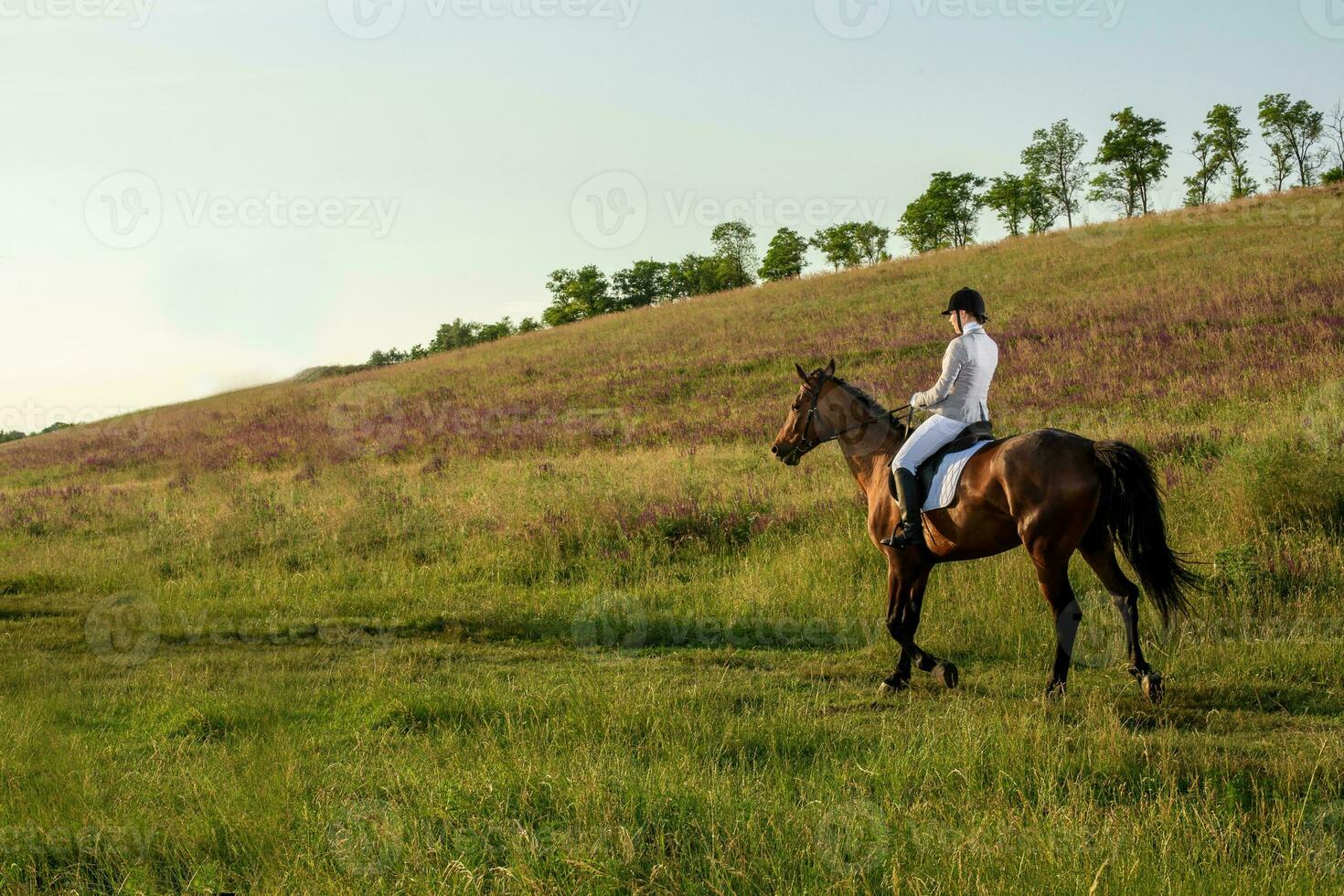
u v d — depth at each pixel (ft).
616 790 16.11
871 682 25.08
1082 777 16.63
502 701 23.03
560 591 36.55
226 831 15.98
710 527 41.32
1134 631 21.61
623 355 116.47
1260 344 66.44
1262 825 14.53
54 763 19.49
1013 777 16.85
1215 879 12.80
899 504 23.59
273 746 20.29
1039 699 21.88
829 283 159.53
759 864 13.80
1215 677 22.81
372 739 21.04
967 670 25.49
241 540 48.88
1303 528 30.78
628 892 13.39
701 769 17.58
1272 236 115.85
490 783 16.43
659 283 309.22
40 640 33.88
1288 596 27.17
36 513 64.34
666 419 77.71
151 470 91.66
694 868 13.96
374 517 49.90
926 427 23.93
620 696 22.63
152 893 14.19
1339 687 21.88
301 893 13.62
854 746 19.22
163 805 17.35
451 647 30.76
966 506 22.82
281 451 90.38
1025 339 83.76
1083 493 21.25
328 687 26.20
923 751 18.04
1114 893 12.62
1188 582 21.50
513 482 57.21
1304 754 17.56
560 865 13.88
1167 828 14.24
